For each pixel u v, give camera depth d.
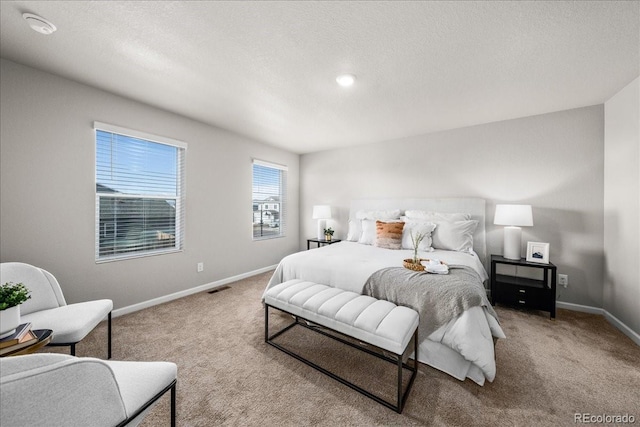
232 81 2.18
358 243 3.50
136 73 2.06
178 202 3.05
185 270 3.08
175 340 2.04
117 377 0.97
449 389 1.49
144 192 2.73
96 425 0.72
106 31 1.56
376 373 1.65
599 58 1.80
